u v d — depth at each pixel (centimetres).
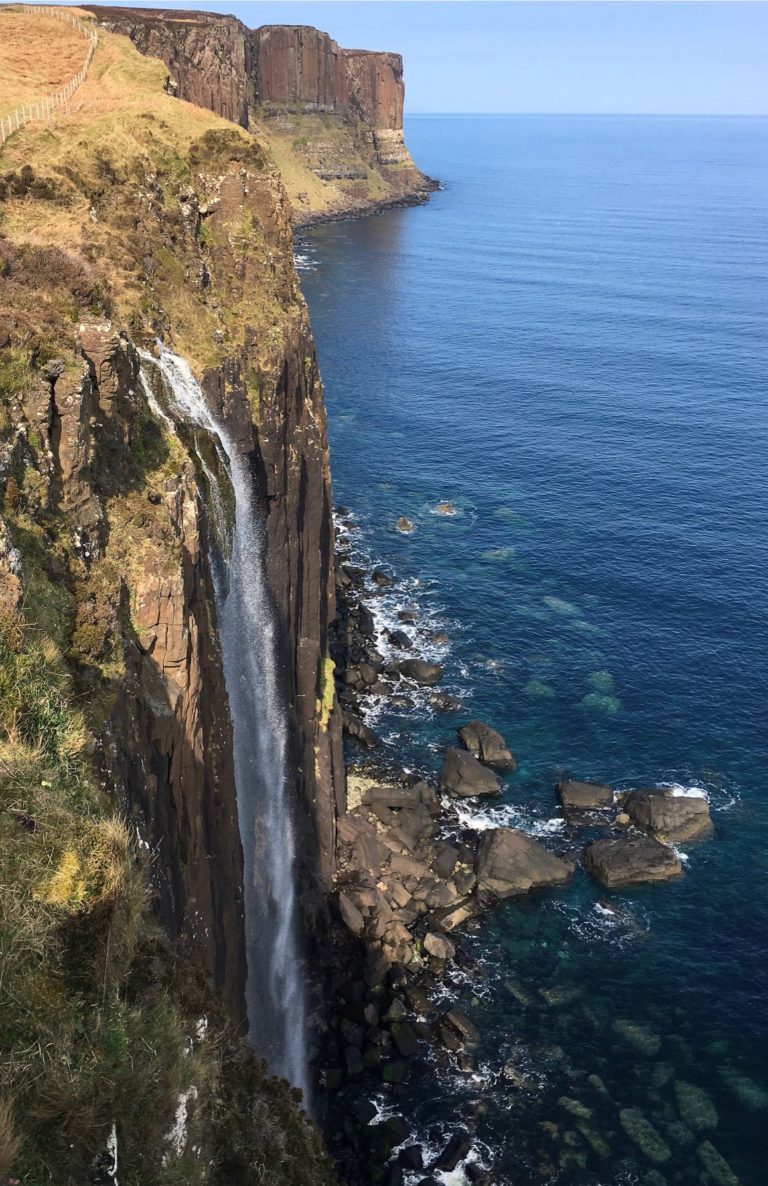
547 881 4872
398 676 6538
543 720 6172
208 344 3834
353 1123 3641
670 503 9212
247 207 4519
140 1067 1595
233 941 3183
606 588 7712
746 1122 3769
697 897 4872
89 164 4031
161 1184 1533
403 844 4997
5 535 2027
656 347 14638
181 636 2597
